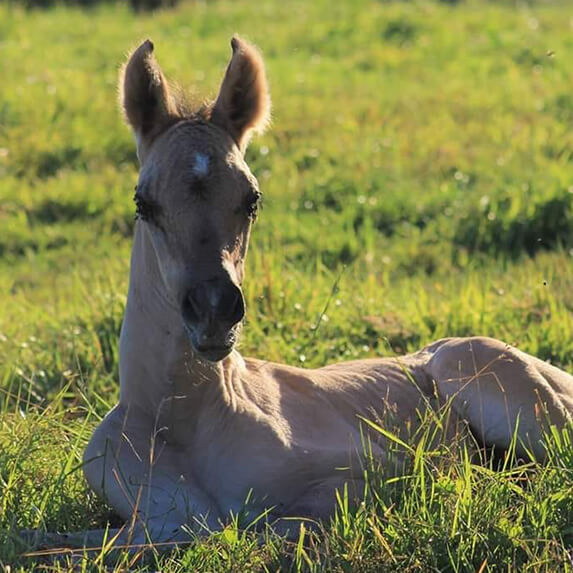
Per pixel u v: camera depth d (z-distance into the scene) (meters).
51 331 16.03
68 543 9.27
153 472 9.86
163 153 9.52
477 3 50.59
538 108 30.16
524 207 21.94
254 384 10.48
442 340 12.23
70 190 25.08
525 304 16.00
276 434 9.98
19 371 14.12
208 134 9.60
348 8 44.47
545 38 39.31
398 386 11.46
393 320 15.74
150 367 10.04
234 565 8.62
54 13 46.28
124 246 22.41
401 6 45.50
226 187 9.34
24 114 29.39
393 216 23.20
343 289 17.16
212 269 9.08
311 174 25.39
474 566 8.62
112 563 9.02
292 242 21.62
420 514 9.09
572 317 15.37
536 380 11.08
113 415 10.27
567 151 25.72
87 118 29.47
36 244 23.08
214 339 8.98
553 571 8.35
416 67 35.72
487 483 9.58
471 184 24.64
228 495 9.88
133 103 9.90
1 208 24.64
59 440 11.24
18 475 10.26
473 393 11.20
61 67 34.75
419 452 9.72
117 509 9.84
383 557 8.57
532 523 9.02
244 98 10.12
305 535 9.26
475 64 35.78
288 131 28.14
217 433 9.99
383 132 28.42
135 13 47.75
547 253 20.78
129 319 10.20
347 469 10.11
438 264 20.58
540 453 10.89
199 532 9.27
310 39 39.53
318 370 11.58
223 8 45.56
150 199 9.41
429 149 26.92
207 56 36.56
